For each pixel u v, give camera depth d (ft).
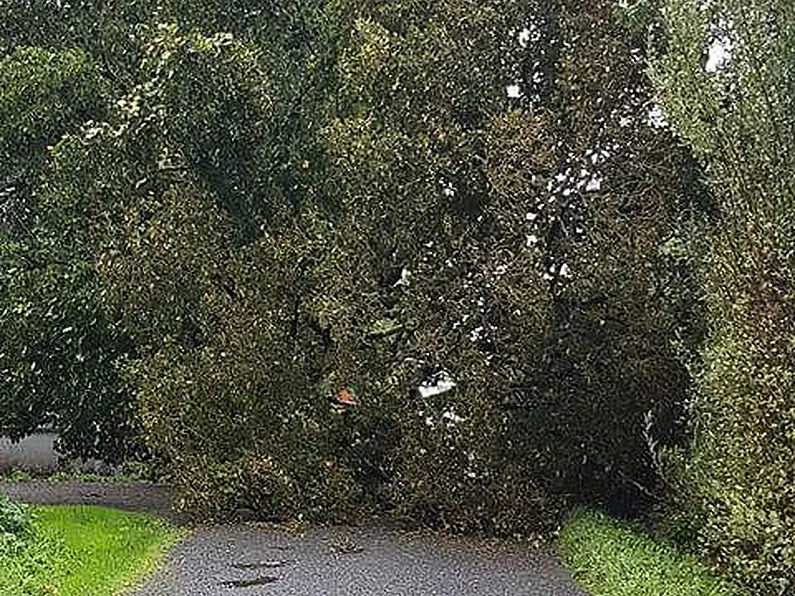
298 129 59.77
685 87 35.19
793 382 28.86
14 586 34.09
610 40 51.47
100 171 57.16
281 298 55.77
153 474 70.64
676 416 47.67
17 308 60.18
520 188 50.37
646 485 50.14
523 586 38.24
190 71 55.77
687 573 34.55
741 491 30.25
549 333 49.06
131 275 54.95
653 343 47.16
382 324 53.93
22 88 62.34
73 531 47.11
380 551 46.06
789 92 32.53
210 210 56.54
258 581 39.11
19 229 70.69
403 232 53.72
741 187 32.48
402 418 52.60
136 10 65.77
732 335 31.73
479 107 54.54
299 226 57.16
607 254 48.08
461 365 50.98
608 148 51.21
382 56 54.24
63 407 63.36
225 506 53.88
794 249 30.37
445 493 51.06
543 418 50.14
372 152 53.11
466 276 52.26
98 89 64.13
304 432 54.54
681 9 35.65
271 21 61.87
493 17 54.54
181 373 54.54
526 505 50.08
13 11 69.46
